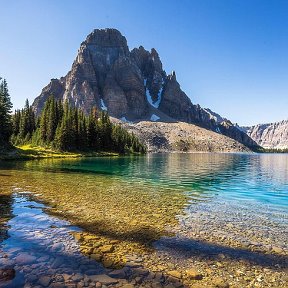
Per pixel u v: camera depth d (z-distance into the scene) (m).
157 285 8.65
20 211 16.66
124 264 9.97
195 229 14.39
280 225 15.67
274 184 34.00
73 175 37.59
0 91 93.00
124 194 23.91
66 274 9.06
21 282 8.48
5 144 80.12
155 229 14.16
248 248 12.01
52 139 111.06
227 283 8.98
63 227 13.89
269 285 8.95
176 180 36.16
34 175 35.31
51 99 127.31
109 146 134.62
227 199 23.47
